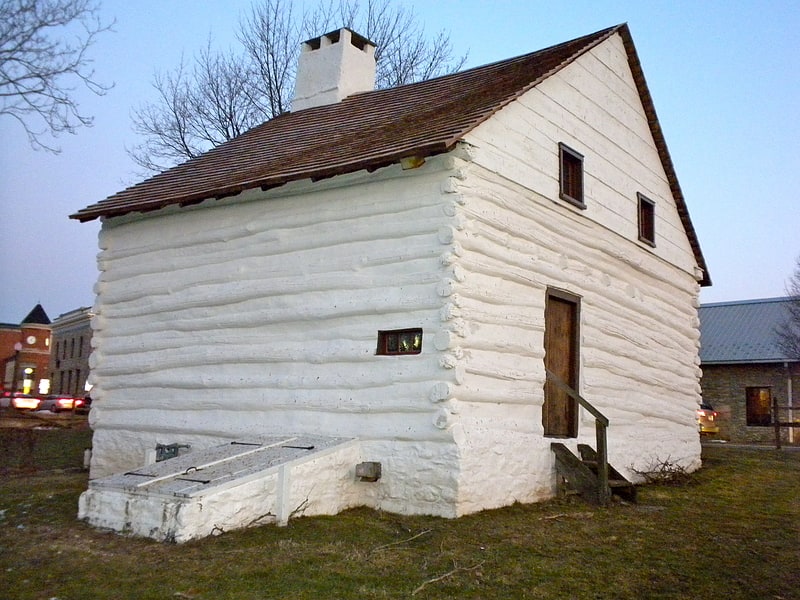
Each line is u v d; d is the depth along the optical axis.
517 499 8.75
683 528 7.75
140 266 11.55
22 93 14.76
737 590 5.71
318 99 15.42
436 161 8.51
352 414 8.73
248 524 7.09
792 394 27.25
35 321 54.44
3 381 52.50
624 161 12.30
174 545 6.48
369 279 8.80
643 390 12.22
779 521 8.31
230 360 10.09
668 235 13.67
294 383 9.33
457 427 7.96
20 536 6.97
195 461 8.07
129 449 11.15
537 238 9.68
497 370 8.62
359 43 16.16
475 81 11.99
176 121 24.75
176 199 10.72
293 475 7.56
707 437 28.41
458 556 6.37
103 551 6.38
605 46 12.04
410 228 8.55
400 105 12.40
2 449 14.80
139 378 11.25
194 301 10.62
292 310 9.46
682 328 13.86
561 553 6.59
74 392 45.66
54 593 5.34
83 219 12.16
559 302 10.35
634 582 5.84
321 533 7.01
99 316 12.05
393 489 8.20
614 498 9.41
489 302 8.66
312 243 9.46
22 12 14.78
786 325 28.05
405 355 8.37
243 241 10.30
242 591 5.37
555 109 10.48
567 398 10.34
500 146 9.17
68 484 10.35
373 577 5.75
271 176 9.55
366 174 9.10
